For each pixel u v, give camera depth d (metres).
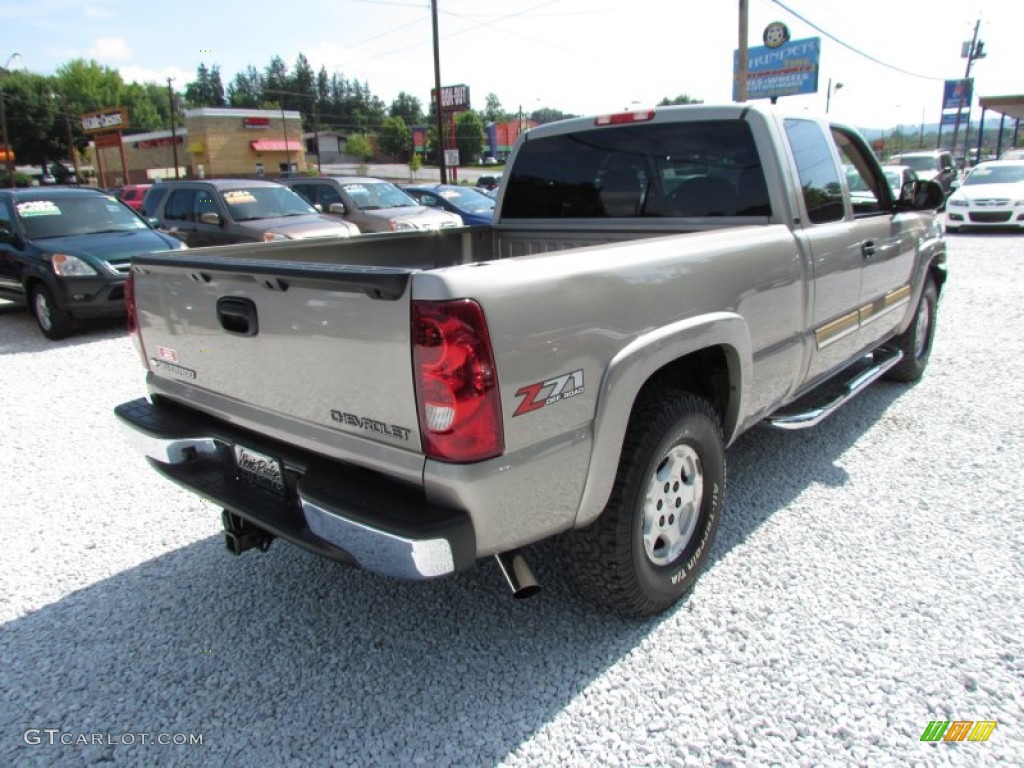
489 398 2.00
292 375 2.37
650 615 2.84
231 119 55.94
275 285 2.29
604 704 2.43
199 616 3.00
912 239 4.88
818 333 3.74
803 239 3.47
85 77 104.31
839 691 2.44
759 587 3.04
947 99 45.78
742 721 2.33
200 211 11.02
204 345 2.70
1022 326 7.42
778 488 3.94
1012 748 2.19
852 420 4.93
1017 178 16.47
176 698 2.53
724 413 3.17
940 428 4.75
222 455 2.83
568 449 2.24
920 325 5.43
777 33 35.31
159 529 3.73
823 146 3.90
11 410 5.65
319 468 2.35
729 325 2.87
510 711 2.42
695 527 2.94
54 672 2.67
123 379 6.50
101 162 54.84
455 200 16.45
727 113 3.53
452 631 2.85
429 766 2.21
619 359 2.35
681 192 3.81
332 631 2.88
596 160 4.11
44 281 8.00
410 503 2.12
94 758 2.28
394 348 2.03
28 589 3.21
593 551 2.56
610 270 2.34
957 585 3.00
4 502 4.05
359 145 96.94
